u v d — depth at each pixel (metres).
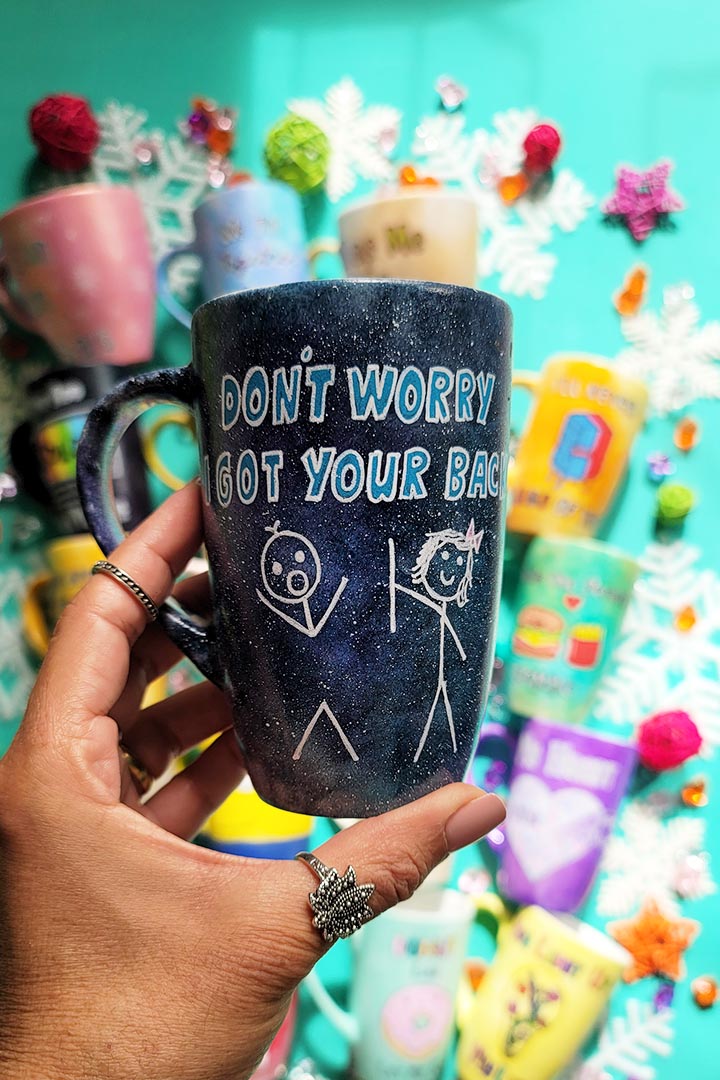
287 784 0.40
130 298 0.70
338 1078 0.82
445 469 0.36
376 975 0.75
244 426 0.36
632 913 0.85
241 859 0.39
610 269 0.81
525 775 0.77
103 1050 0.37
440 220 0.68
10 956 0.38
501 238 0.80
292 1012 0.78
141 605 0.44
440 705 0.39
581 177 0.80
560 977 0.75
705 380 0.81
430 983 0.74
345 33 0.79
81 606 0.44
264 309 0.35
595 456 0.73
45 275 0.68
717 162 0.80
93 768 0.41
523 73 0.80
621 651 0.83
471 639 0.39
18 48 0.76
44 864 0.39
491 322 0.37
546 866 0.76
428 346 0.35
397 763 0.39
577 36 0.80
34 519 0.79
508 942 0.78
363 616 0.37
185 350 0.79
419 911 0.75
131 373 0.74
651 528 0.83
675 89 0.80
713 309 0.81
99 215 0.68
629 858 0.85
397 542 0.36
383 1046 0.75
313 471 0.36
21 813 0.40
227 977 0.37
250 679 0.39
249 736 0.40
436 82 0.79
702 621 0.83
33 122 0.73
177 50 0.78
